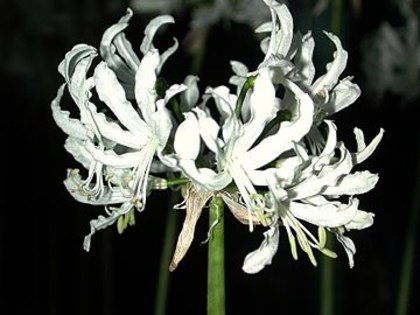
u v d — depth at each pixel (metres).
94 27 1.06
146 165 0.39
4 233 1.17
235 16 0.83
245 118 0.43
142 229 1.18
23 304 1.15
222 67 1.07
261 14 0.82
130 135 0.40
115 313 1.17
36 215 1.17
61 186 1.17
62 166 1.18
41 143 1.20
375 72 0.98
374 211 1.14
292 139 0.38
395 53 0.96
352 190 0.40
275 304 1.14
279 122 0.40
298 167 0.38
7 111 1.17
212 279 0.40
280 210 0.39
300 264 1.13
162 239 1.18
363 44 1.00
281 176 0.38
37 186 1.17
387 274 1.06
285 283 1.14
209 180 0.37
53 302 1.11
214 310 0.40
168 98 0.37
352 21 1.04
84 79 0.40
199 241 1.18
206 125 0.37
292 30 0.40
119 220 0.42
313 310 1.12
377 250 1.08
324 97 0.41
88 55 0.40
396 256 1.08
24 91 1.15
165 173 0.47
